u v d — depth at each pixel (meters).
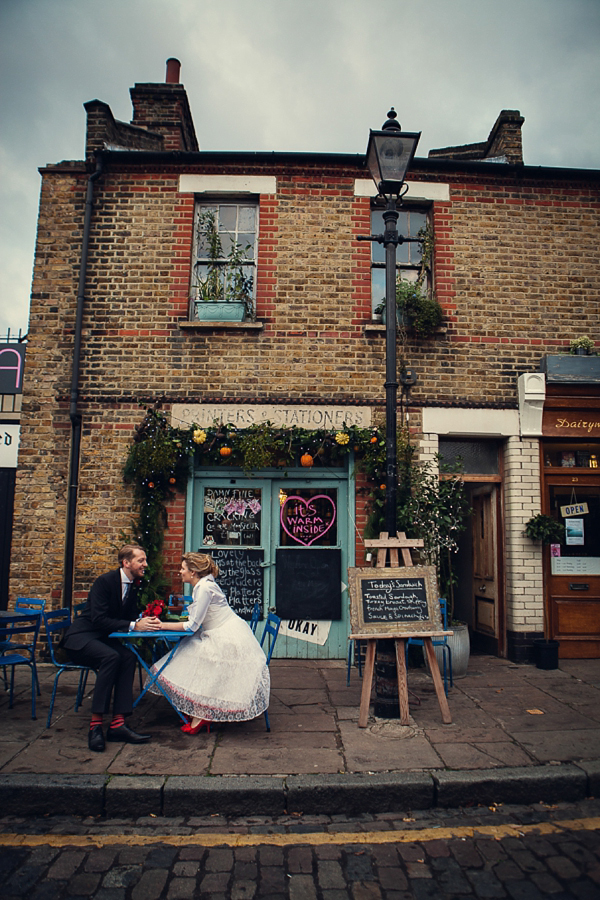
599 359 7.57
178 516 7.34
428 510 6.96
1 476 7.83
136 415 7.43
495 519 7.85
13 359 7.93
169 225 7.80
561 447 7.92
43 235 7.76
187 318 7.64
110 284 7.66
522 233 8.04
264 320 7.64
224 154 7.73
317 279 7.75
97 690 4.53
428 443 7.53
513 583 7.45
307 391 7.53
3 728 4.87
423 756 4.31
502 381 7.74
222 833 3.56
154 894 2.95
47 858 3.26
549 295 7.95
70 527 7.28
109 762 4.18
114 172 7.89
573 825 3.65
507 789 3.95
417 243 8.16
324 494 7.52
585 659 7.49
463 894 2.96
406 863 3.23
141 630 4.77
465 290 7.87
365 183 7.95
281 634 7.29
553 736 4.72
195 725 4.76
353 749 4.44
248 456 6.99
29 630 5.40
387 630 5.06
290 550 7.39
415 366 7.64
